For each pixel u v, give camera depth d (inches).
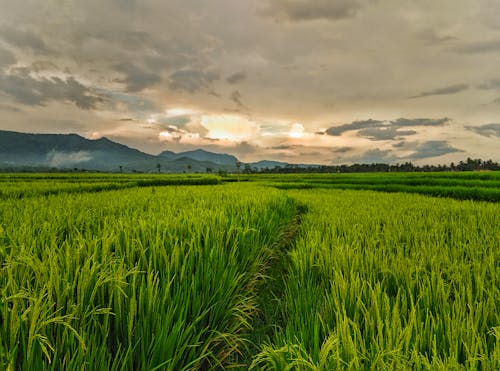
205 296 103.2
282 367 66.6
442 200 499.2
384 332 84.1
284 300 140.3
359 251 154.8
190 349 86.9
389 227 236.2
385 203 443.5
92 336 67.7
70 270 86.7
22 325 64.6
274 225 256.2
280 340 84.2
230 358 106.3
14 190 569.9
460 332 77.4
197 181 1614.2
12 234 140.3
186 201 361.4
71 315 63.9
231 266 130.1
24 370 59.5
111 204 319.3
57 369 65.4
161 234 138.5
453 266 130.6
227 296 112.9
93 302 77.4
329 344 61.2
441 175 2076.8
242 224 201.5
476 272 130.0
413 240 198.2
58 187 662.5
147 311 78.6
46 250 98.0
